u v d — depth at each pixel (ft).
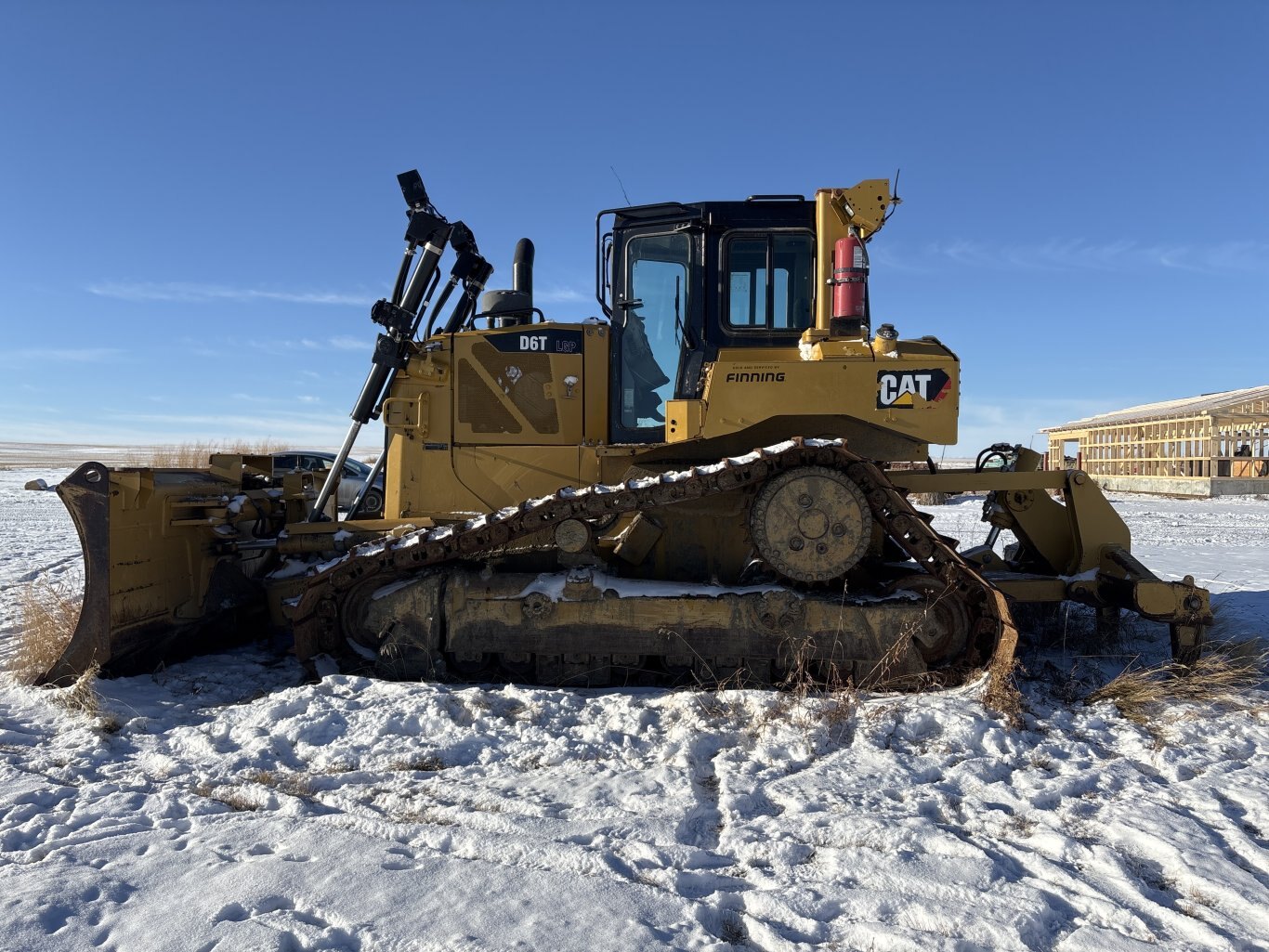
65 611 17.46
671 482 14.25
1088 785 10.75
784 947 7.12
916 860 8.51
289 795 10.27
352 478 45.75
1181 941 7.25
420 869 8.30
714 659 14.62
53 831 9.25
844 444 14.07
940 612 14.60
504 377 17.85
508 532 14.88
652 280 17.67
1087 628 19.62
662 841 9.05
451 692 13.87
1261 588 26.91
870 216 16.49
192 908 7.50
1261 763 11.57
